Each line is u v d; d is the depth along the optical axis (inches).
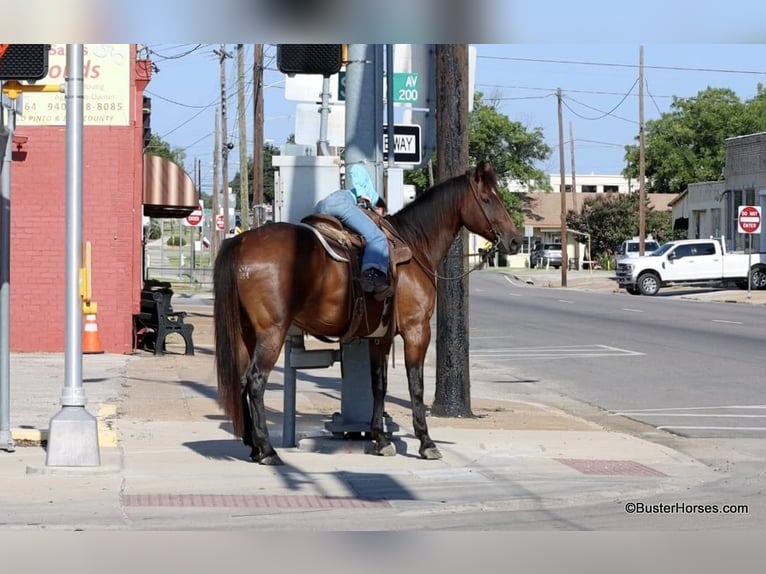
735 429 573.9
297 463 435.2
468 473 427.5
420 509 365.1
